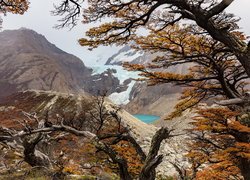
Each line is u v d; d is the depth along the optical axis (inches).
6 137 396.8
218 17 550.9
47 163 696.4
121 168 387.5
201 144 743.7
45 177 649.6
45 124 419.5
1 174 702.5
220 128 652.7
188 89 847.7
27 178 643.5
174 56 687.1
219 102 482.0
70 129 400.2
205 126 666.8
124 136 425.4
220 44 670.5
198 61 697.6
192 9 515.2
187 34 632.4
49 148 770.8
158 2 517.0
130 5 570.6
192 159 731.4
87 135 394.6
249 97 480.1
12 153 872.3
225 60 698.2
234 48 524.7
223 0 489.4
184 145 1347.2
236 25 552.1
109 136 416.2
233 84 761.6
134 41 661.3
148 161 361.7
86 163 682.8
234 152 653.9
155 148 368.5
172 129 375.2
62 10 474.3
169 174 1125.7
